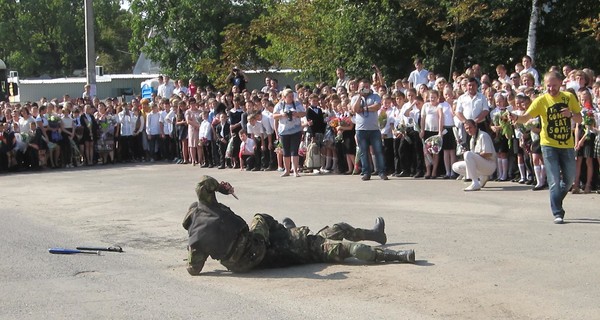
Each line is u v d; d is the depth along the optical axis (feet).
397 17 80.53
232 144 63.67
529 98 44.06
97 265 28.81
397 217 36.29
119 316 22.03
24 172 69.36
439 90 51.85
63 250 31.04
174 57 130.93
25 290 25.31
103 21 246.47
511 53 78.59
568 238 29.89
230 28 95.04
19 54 227.81
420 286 23.81
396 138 52.65
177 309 22.53
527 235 30.68
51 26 234.99
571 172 33.12
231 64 92.99
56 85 143.95
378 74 61.05
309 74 89.30
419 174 51.60
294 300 22.98
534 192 42.63
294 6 90.48
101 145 74.13
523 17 78.79
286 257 26.94
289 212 39.22
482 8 73.00
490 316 20.81
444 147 49.90
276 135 59.36
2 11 234.99
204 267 27.81
